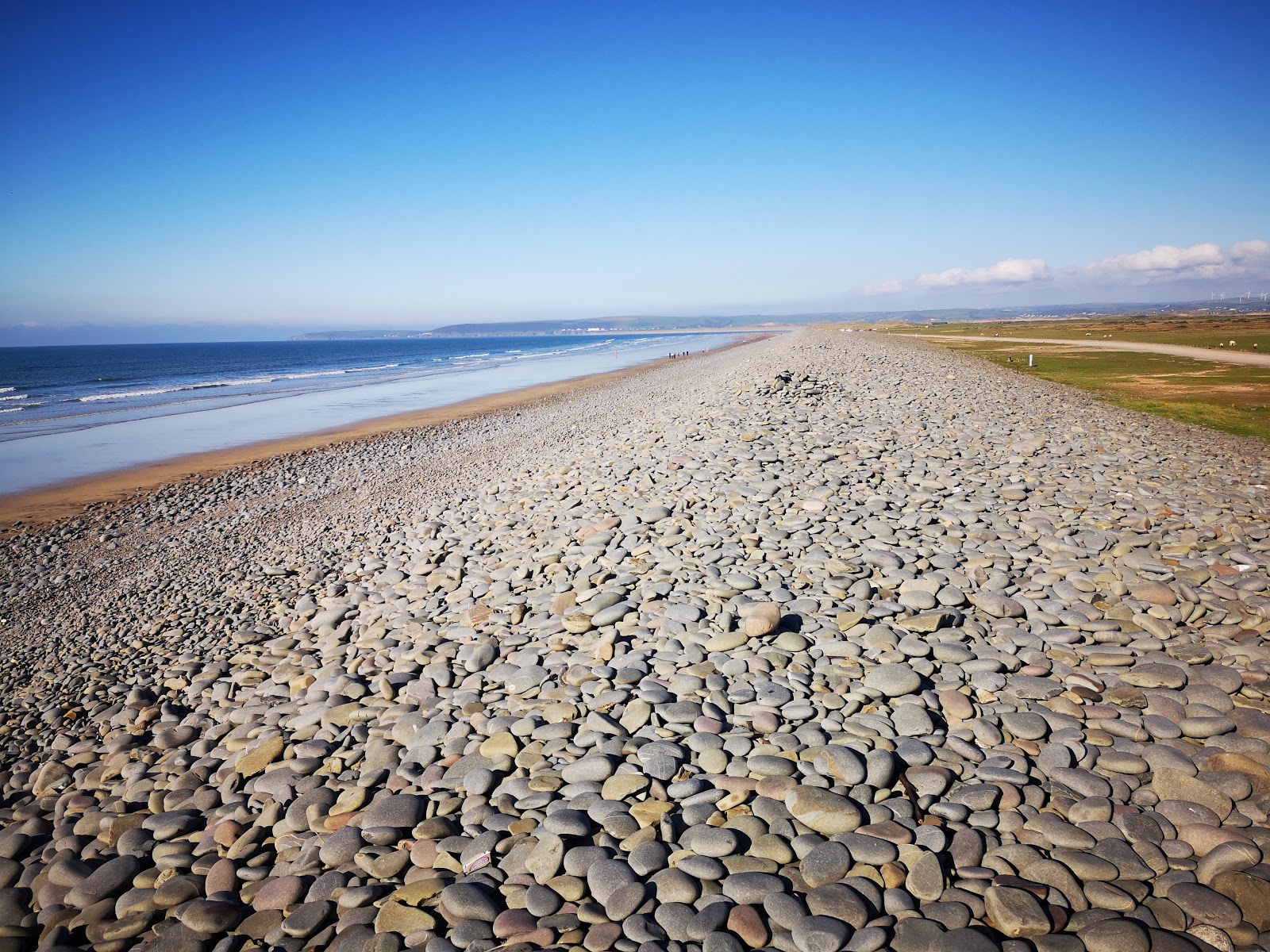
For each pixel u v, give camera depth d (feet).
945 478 34.40
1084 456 39.75
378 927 11.14
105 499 57.41
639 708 16.57
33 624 31.45
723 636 19.44
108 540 45.55
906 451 40.16
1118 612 20.20
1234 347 172.76
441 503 46.83
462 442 79.87
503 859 12.46
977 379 85.56
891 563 23.80
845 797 12.72
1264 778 12.96
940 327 422.41
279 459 73.31
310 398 139.95
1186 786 12.96
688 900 11.07
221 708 21.39
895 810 12.69
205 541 43.83
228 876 13.08
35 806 17.13
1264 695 15.85
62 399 146.00
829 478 34.40
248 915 12.04
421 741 16.75
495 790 14.57
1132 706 15.76
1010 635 19.08
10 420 107.55
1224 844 11.41
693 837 12.23
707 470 36.73
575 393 134.72
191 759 18.33
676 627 20.65
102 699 23.43
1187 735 14.61
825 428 47.52
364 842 13.33
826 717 15.62
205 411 119.44
